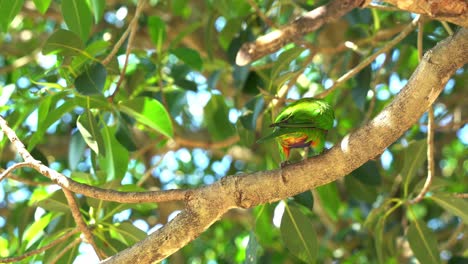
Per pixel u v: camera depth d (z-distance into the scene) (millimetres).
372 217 7734
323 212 10883
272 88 7512
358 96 7797
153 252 5059
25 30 12211
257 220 7488
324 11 6227
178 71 8570
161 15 11766
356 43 8148
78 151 7121
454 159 12562
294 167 4918
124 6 10258
